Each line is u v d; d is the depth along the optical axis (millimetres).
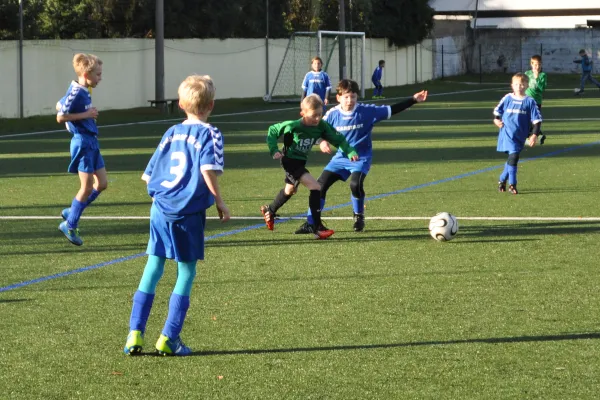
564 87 73625
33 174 25531
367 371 8758
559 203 19141
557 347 9422
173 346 9250
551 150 30141
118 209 19203
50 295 11812
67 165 27703
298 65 69000
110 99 54906
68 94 14805
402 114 48312
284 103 60500
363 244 15102
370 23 79438
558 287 11969
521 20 101875
